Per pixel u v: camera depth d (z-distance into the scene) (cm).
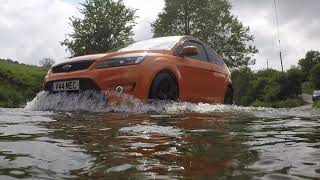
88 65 486
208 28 3194
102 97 462
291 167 138
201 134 228
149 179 123
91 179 123
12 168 136
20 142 190
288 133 236
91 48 2261
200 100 591
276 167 138
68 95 494
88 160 150
